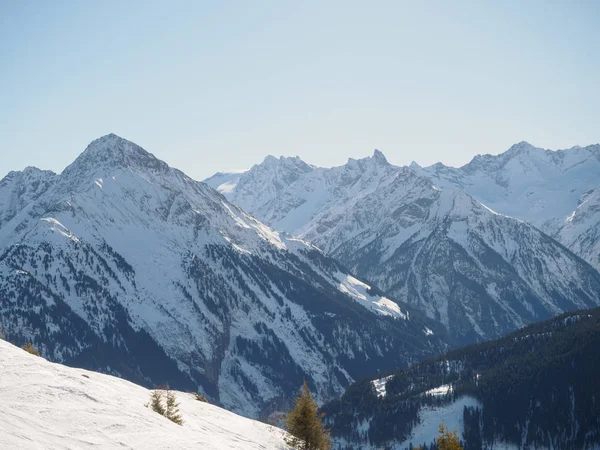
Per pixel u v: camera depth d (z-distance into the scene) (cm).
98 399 4191
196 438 4203
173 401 5406
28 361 4591
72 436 3366
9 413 3378
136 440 3644
